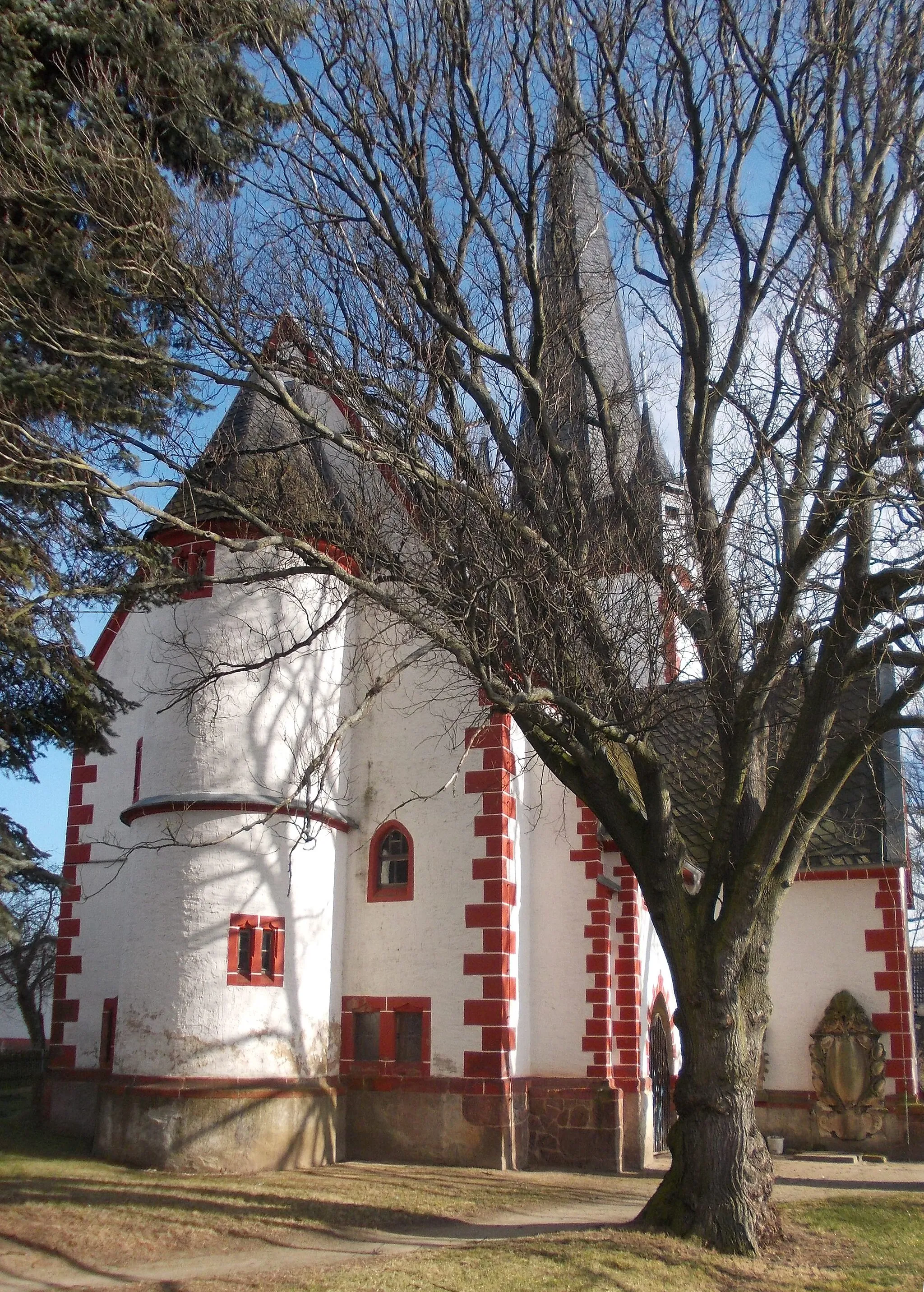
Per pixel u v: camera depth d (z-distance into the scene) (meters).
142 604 14.64
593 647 12.84
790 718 13.41
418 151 13.66
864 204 13.38
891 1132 21.48
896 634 11.59
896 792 22.98
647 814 12.87
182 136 13.90
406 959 18.19
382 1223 12.86
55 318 12.41
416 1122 17.47
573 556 13.03
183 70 13.51
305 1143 16.52
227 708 17.11
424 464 13.09
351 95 13.37
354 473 16.86
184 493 14.21
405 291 13.95
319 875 17.91
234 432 17.86
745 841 12.51
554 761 13.27
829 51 13.00
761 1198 11.71
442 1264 10.52
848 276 12.87
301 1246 11.72
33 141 12.22
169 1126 15.38
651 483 14.41
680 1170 11.98
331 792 16.39
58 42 12.88
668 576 13.40
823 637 12.13
